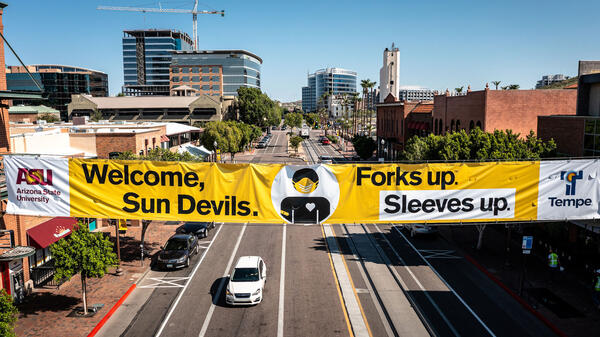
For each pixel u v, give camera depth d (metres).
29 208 15.05
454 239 30.25
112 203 14.85
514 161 15.02
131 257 26.17
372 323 17.30
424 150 35.22
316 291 20.66
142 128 47.75
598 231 20.98
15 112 78.25
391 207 14.97
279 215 14.88
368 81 114.62
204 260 25.73
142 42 194.88
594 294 18.56
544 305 18.72
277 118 154.00
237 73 178.12
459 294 20.39
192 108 107.06
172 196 14.78
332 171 14.80
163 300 19.81
